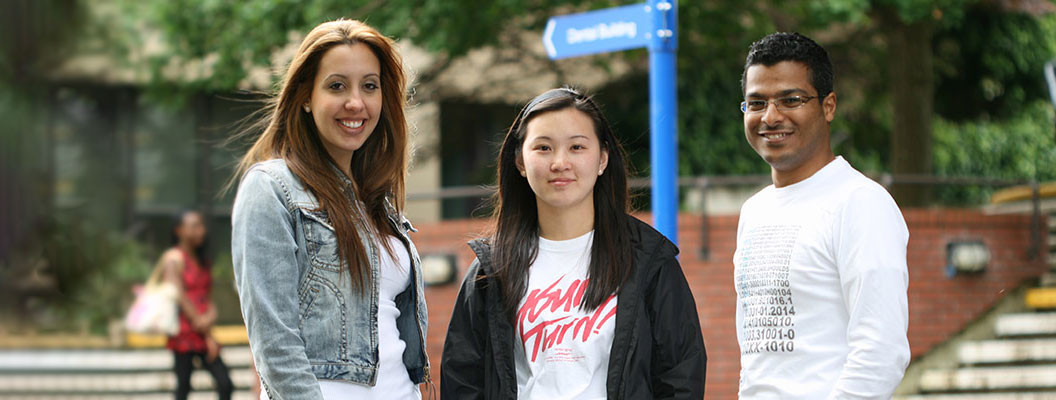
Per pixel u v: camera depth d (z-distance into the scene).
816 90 3.07
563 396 2.97
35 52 12.80
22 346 10.80
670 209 5.21
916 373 8.34
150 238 14.45
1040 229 8.88
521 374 3.07
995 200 10.63
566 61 13.62
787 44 3.08
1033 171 16.16
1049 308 8.59
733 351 8.48
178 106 11.45
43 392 9.59
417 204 14.93
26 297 12.12
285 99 2.99
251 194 2.84
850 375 2.81
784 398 2.96
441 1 9.77
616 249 3.05
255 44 10.25
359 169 3.19
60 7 12.80
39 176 13.16
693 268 8.55
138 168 14.45
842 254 2.89
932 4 9.93
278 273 2.78
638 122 14.00
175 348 8.35
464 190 8.85
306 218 2.89
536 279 3.09
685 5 10.44
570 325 3.01
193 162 14.61
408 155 3.32
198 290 8.44
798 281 2.97
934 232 8.52
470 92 14.26
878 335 2.79
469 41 10.50
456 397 3.13
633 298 3.00
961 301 8.53
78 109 13.84
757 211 3.18
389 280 3.06
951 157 15.44
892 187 11.67
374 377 2.93
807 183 3.06
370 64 3.00
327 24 3.01
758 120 3.11
